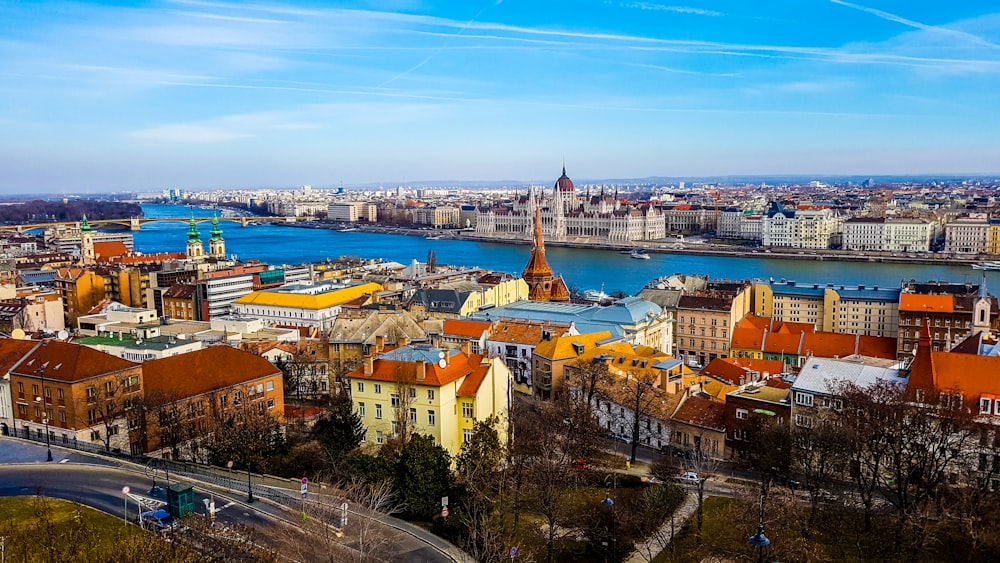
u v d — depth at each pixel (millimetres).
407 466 122562
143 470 131750
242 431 141500
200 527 95000
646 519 122812
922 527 112438
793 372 191250
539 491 126688
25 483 123000
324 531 99062
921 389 143375
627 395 175375
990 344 180250
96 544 95938
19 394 159500
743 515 120562
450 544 111938
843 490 136875
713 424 161250
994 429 129875
